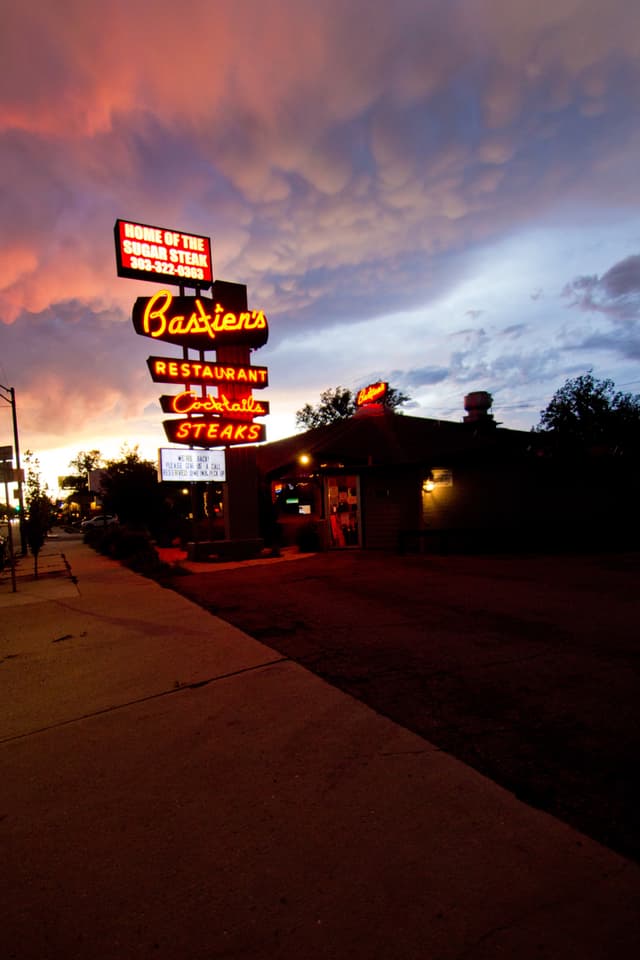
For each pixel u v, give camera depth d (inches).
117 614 324.5
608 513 647.1
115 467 1111.0
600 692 175.2
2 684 208.4
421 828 108.9
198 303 588.4
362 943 82.0
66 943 84.8
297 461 753.6
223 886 95.6
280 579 439.2
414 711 166.1
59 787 132.3
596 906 87.0
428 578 413.1
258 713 169.3
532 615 280.2
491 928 83.6
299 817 114.9
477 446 806.5
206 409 597.3
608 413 1032.2
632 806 114.0
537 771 129.0
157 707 178.2
